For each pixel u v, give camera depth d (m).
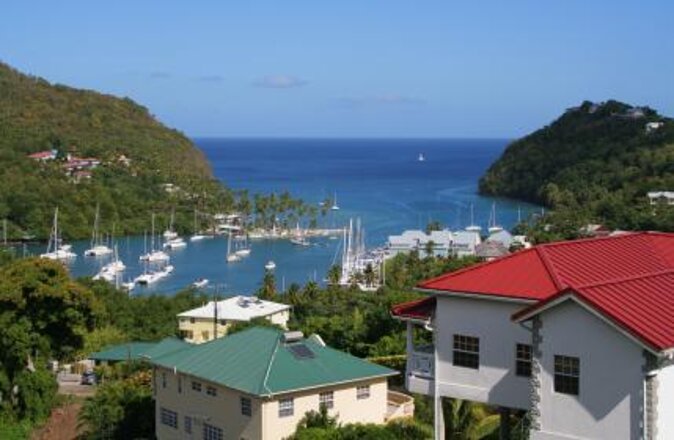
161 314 108.69
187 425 51.53
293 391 46.47
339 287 136.62
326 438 44.25
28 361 72.19
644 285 32.28
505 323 34.19
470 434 43.22
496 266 35.72
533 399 31.08
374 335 73.12
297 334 51.69
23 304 72.44
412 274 148.50
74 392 75.44
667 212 196.75
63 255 197.38
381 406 50.56
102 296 112.81
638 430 28.97
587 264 35.53
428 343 45.22
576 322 30.12
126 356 81.62
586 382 29.97
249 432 46.84
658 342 28.31
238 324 92.88
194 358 52.03
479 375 34.91
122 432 58.28
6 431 66.44
